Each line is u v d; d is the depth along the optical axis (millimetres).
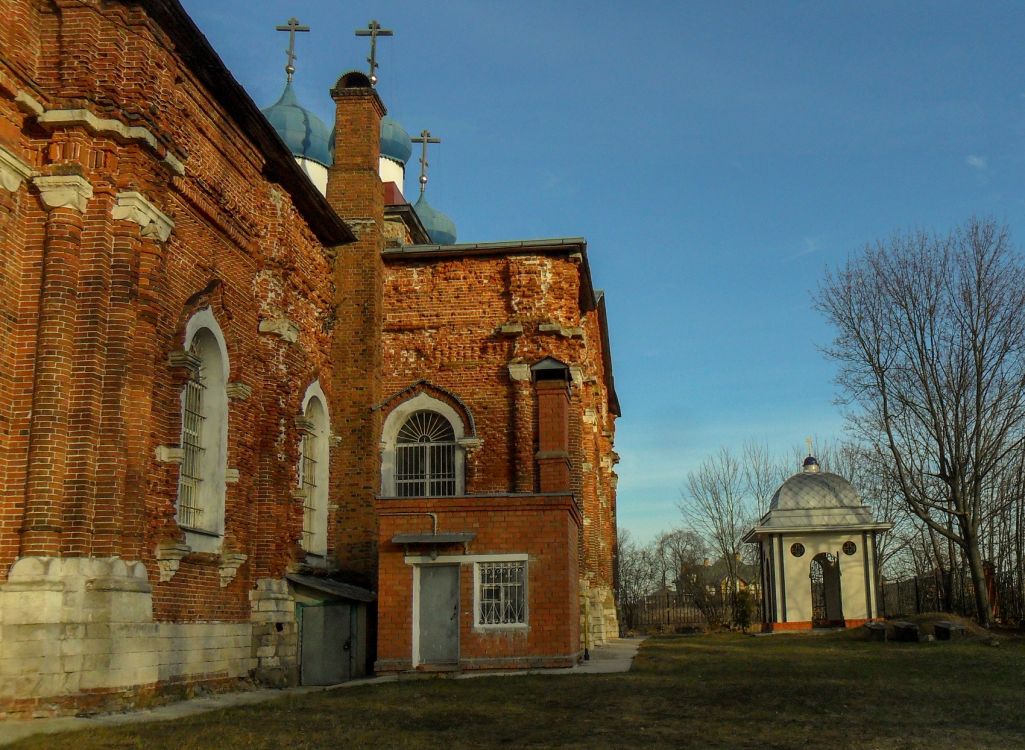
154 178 15586
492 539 19766
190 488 18000
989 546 40062
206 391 18688
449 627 19625
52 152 14555
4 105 14047
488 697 14078
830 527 37625
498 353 27031
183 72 17000
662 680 16453
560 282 27281
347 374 26359
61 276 14195
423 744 10016
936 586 43344
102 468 14141
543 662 19219
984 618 32844
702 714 12086
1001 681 16078
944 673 17609
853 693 14273
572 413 27109
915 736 10172
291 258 22266
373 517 25500
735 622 44969
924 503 34406
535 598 19500
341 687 16844
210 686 17250
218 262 18953
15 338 14070
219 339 18750
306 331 24281
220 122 18766
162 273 15820
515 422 26312
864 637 29266
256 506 20297
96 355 14305
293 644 20562
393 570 19844
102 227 14664
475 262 27656
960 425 33531
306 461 24562
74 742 10523
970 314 33562
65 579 13438
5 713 12641
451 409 26844
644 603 59281
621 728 10977
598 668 19375
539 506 19797
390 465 26703
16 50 14234
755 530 38906
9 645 12891
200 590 17422
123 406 14484
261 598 19734
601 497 37594
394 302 27625
